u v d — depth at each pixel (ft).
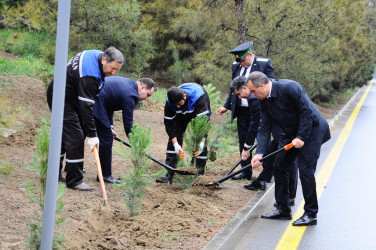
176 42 60.80
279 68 42.24
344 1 57.72
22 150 21.91
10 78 32.68
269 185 23.04
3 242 12.00
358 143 39.96
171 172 21.13
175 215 16.69
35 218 14.06
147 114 39.06
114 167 22.86
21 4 15.88
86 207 15.96
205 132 20.49
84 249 12.79
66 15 9.62
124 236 14.19
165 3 60.70
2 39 14.37
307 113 17.11
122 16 41.19
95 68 16.96
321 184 25.21
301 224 18.04
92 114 16.87
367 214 19.95
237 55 22.47
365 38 82.58
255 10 40.47
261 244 16.19
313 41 43.50
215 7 41.81
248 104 22.34
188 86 20.83
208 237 15.10
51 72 36.68
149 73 67.56
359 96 104.94
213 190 21.09
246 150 21.98
